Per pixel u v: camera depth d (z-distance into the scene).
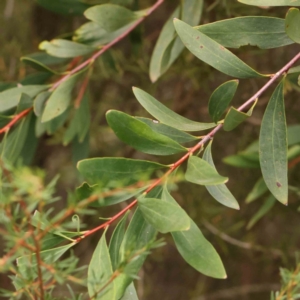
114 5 1.00
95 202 0.81
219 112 0.83
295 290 0.80
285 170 0.83
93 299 0.77
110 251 0.82
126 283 0.79
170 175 0.81
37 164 1.58
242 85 1.28
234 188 1.42
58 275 0.76
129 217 1.38
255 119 1.31
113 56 1.17
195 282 1.61
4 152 0.98
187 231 0.79
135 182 0.81
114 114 0.81
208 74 1.26
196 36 0.84
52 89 0.99
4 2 1.46
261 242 1.46
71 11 1.07
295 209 1.35
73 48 1.01
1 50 1.44
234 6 1.10
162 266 1.63
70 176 1.53
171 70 1.27
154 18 1.41
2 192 0.75
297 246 1.46
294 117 1.30
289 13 0.81
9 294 0.77
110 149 1.48
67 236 0.81
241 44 0.86
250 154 1.05
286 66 0.83
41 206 0.75
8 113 1.03
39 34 1.46
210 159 0.82
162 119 0.83
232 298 1.56
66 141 1.08
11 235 0.75
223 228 1.41
